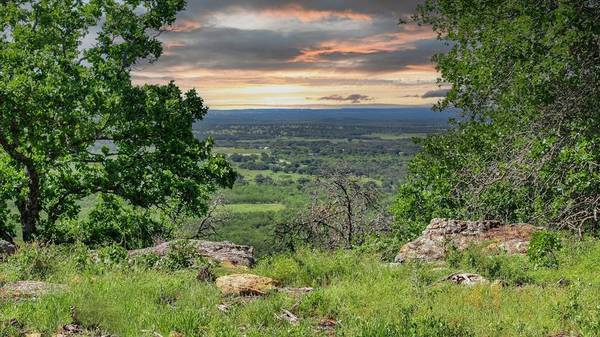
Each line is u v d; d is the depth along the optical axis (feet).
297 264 40.65
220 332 22.27
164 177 78.38
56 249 42.34
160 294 30.12
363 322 23.90
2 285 30.86
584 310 25.67
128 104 76.07
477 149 71.61
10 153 73.20
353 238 85.61
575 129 51.78
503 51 58.29
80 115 72.84
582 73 53.62
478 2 67.82
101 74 78.23
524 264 41.01
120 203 81.56
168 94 82.23
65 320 23.70
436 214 71.97
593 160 49.11
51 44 75.97
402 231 70.74
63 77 71.67
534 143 51.70
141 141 79.30
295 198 415.64
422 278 36.17
